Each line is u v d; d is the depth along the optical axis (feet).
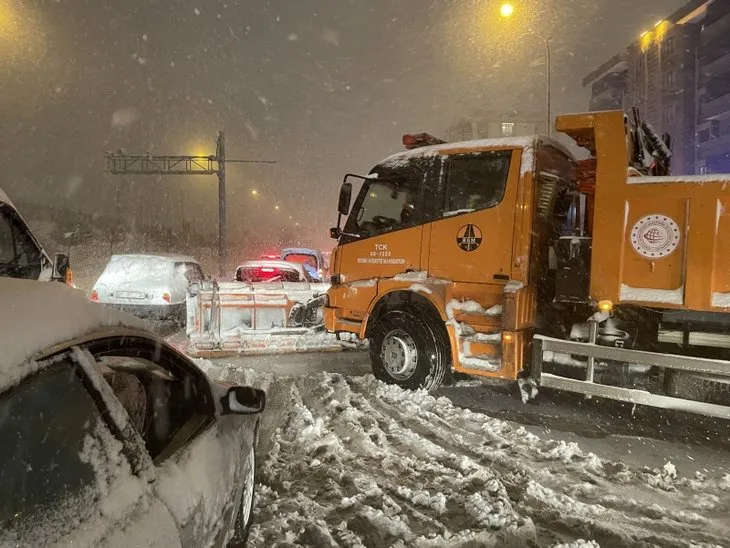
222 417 9.46
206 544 7.48
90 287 68.18
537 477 14.48
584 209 21.35
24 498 5.03
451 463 15.24
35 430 5.38
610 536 11.55
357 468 14.89
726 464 15.94
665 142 24.70
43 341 5.84
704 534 11.77
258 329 29.19
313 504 12.60
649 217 17.15
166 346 8.60
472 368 20.18
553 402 21.93
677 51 161.27
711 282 16.22
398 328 22.15
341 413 19.26
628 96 190.08
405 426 18.43
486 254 20.27
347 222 24.21
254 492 11.41
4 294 6.18
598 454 16.62
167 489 6.75
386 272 22.79
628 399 17.33
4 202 19.15
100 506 5.66
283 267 45.88
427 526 11.87
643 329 17.74
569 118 18.35
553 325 19.99
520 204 19.67
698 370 16.14
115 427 6.39
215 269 139.64
